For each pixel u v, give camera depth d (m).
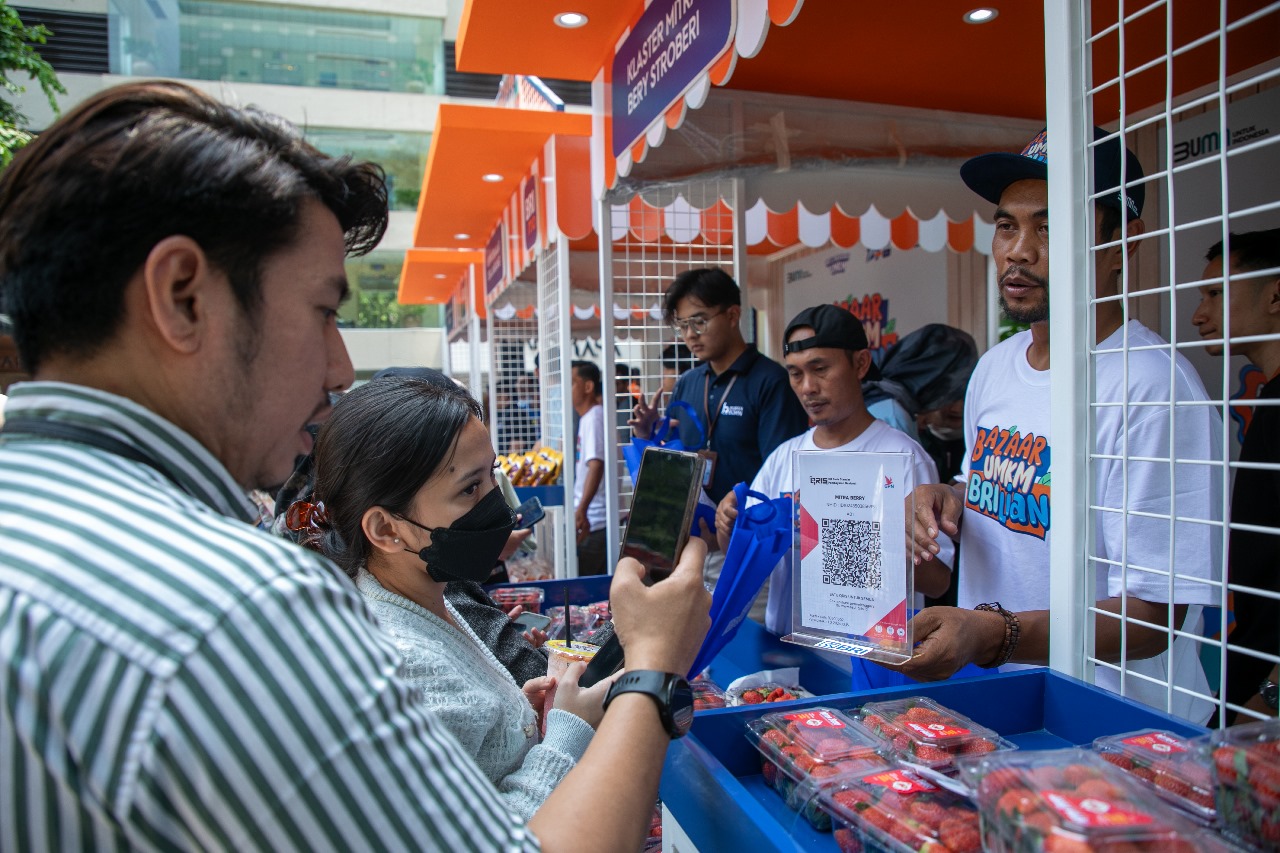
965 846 0.78
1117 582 1.37
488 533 1.16
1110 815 0.65
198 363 0.62
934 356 4.70
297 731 0.51
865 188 3.69
